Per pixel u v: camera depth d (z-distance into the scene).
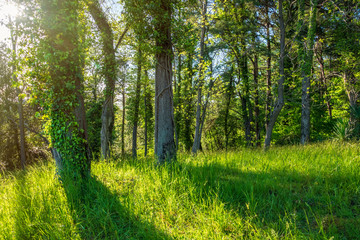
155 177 4.92
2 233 3.44
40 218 3.68
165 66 7.06
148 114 23.41
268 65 16.80
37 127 17.27
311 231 2.97
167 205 3.92
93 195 4.55
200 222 3.43
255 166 5.90
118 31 10.22
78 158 5.18
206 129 22.28
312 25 11.82
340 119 10.17
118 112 28.20
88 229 3.45
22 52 4.96
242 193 4.25
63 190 4.57
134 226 3.54
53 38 4.88
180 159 7.10
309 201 3.85
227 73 15.78
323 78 14.01
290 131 19.73
